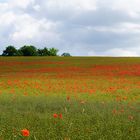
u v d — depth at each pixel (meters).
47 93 29.27
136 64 65.06
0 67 62.59
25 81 39.12
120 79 42.75
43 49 136.75
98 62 70.38
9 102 17.75
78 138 8.30
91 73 51.38
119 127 9.97
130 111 14.75
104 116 12.37
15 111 13.84
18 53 129.38
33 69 59.16
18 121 10.76
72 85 35.88
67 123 10.20
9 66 64.06
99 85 36.47
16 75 49.41
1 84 37.19
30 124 10.34
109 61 72.50
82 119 11.41
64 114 13.15
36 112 13.97
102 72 52.78
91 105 16.33
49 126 9.84
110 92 30.16
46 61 72.44
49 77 45.69
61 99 20.17
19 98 20.14
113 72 52.44
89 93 28.75
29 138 8.05
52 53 137.88
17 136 8.16
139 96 28.39
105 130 9.54
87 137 8.41
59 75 48.44
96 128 9.55
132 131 9.31
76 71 54.91
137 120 11.89
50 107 16.17
